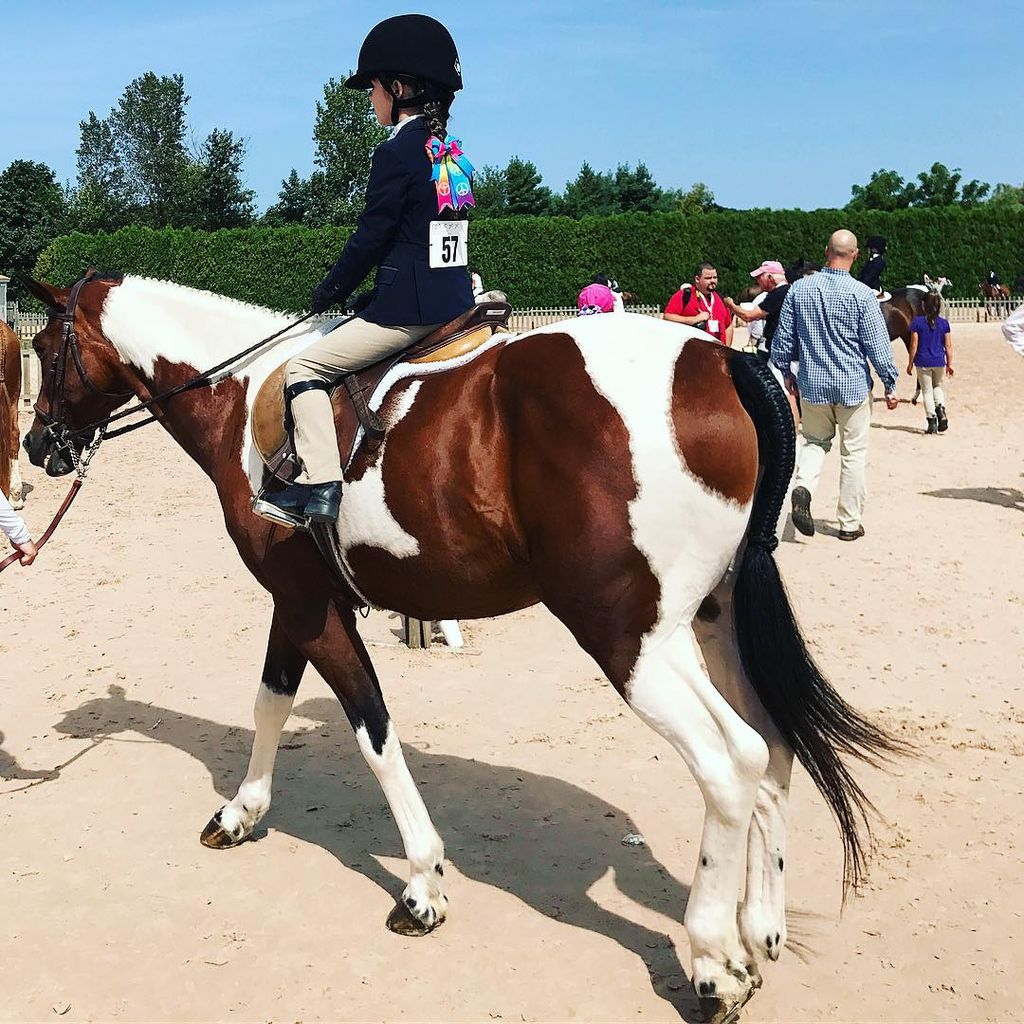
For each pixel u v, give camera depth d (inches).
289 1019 130.0
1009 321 355.6
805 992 132.5
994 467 458.3
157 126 3036.4
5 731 217.9
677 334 128.7
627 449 120.6
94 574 326.3
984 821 171.8
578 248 1435.8
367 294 151.6
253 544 155.5
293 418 142.3
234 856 169.2
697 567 122.8
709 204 3489.2
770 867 131.8
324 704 231.0
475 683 237.3
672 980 135.0
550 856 165.9
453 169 143.3
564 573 124.5
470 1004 131.9
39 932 148.4
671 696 121.6
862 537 343.0
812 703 126.3
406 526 135.9
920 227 1443.2
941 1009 129.0
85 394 178.2
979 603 279.9
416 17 145.5
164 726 219.6
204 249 1496.1
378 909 153.3
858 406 329.1
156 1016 131.0
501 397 129.4
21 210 2223.2
